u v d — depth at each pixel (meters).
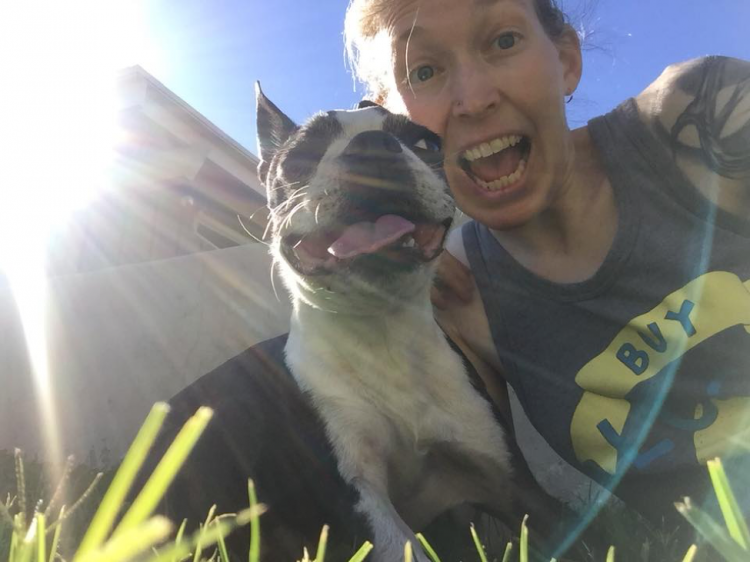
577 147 0.43
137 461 0.12
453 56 0.41
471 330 0.47
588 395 0.40
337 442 0.40
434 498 0.46
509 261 0.44
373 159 0.40
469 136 0.42
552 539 0.39
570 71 0.46
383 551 0.34
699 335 0.36
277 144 0.53
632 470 0.38
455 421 0.42
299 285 0.42
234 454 0.42
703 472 0.36
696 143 0.37
